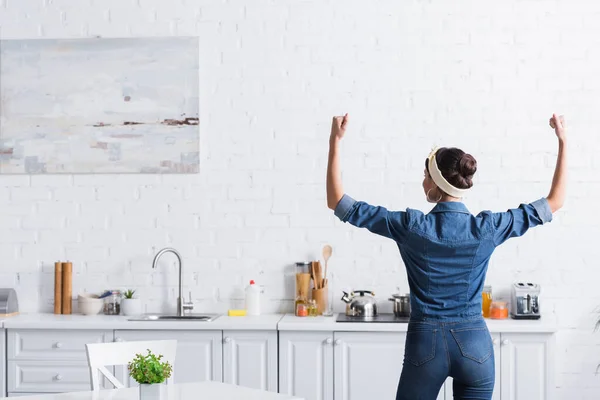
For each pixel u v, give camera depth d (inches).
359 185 181.9
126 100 185.3
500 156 179.8
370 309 172.4
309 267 180.9
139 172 185.2
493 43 180.4
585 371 177.0
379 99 182.1
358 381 162.7
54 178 186.9
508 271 179.2
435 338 106.0
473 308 107.7
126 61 185.3
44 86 186.7
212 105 184.5
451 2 181.0
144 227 185.2
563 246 178.1
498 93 180.1
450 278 107.2
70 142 186.2
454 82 180.9
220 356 165.8
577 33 179.0
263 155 183.8
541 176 179.2
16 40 186.9
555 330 157.9
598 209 177.6
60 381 168.6
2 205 186.9
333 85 182.7
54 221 186.4
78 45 185.9
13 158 186.9
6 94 187.0
